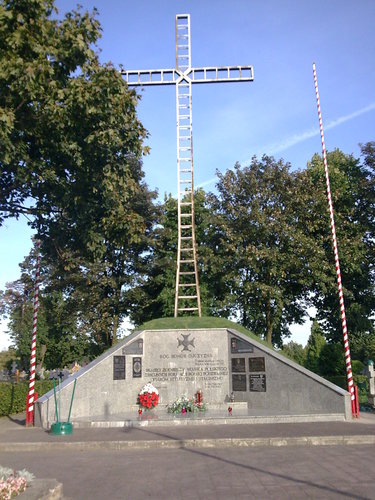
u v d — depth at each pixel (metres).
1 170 13.45
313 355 36.12
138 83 27.42
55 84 12.82
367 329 32.06
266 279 29.89
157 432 13.77
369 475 8.76
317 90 20.19
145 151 14.81
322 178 32.47
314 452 11.12
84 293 31.09
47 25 12.83
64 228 15.49
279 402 17.75
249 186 30.42
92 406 17.16
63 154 14.45
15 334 54.66
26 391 22.05
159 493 7.92
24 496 6.11
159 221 34.28
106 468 9.91
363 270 31.52
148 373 19.53
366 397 22.88
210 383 19.41
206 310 32.19
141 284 33.28
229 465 9.88
